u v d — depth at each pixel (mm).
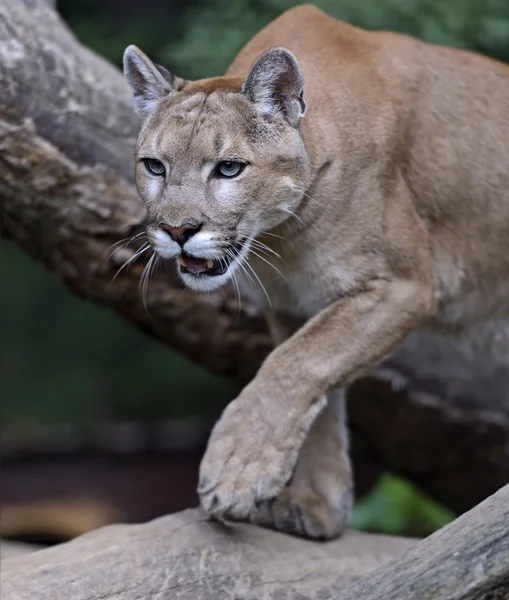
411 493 12320
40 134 9344
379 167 7773
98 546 7477
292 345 7582
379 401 10867
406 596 5676
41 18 9758
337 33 8125
